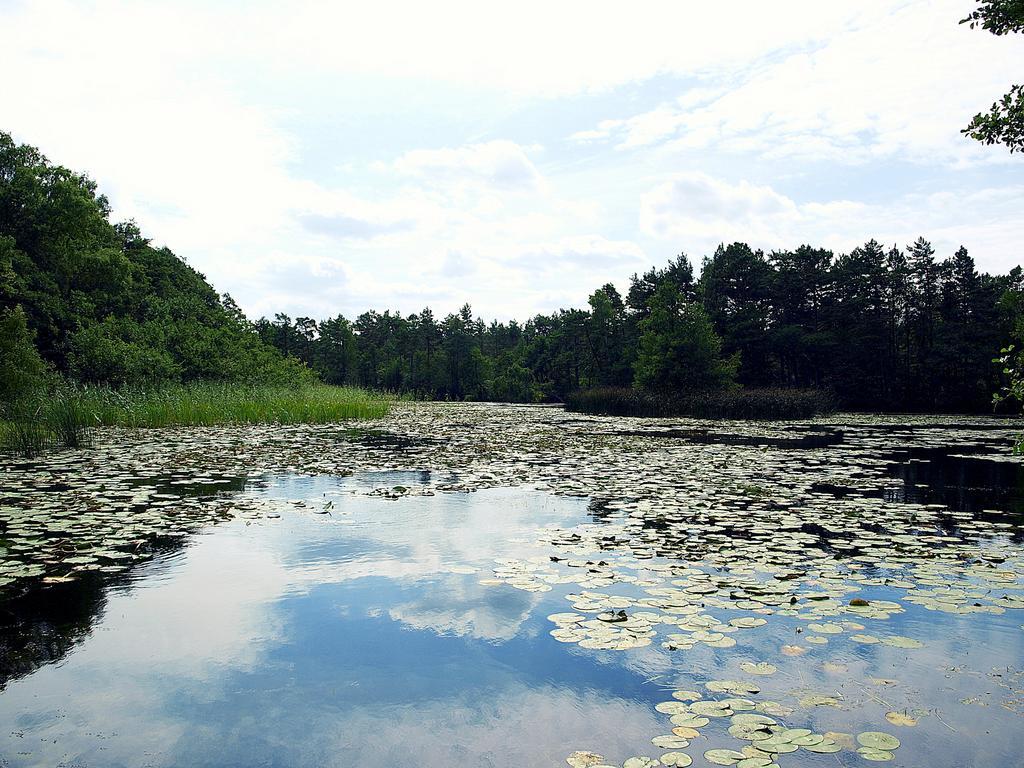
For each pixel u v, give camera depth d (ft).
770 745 9.13
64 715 10.15
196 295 158.81
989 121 23.89
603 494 29.19
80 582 16.52
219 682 11.30
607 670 11.78
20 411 54.95
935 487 32.01
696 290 190.39
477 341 312.50
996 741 9.38
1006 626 13.88
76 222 100.01
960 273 156.76
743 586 16.26
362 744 9.40
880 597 15.66
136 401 71.26
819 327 167.84
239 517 24.13
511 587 16.28
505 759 9.00
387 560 18.62
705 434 66.28
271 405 79.66
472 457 43.62
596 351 202.18
